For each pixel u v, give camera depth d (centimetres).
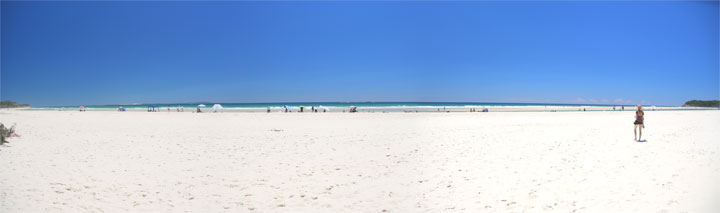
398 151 1026
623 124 2064
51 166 812
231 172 761
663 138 1225
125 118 2961
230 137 1444
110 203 537
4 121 2483
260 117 3047
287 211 507
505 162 802
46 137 1420
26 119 2755
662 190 511
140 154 1000
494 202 507
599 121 2392
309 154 997
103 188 624
